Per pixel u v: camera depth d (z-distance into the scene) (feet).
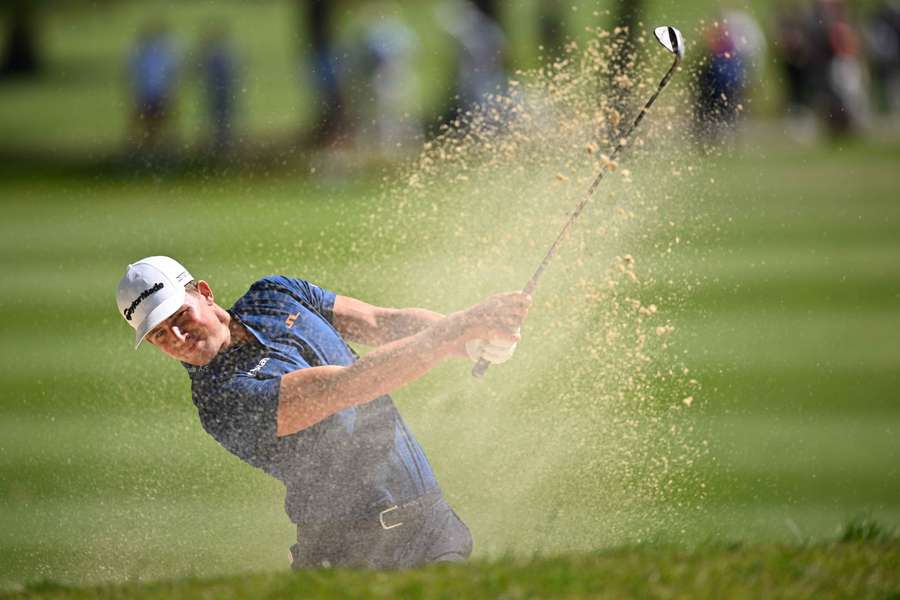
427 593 50.26
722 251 166.50
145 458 96.43
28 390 115.34
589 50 95.50
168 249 172.04
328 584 52.31
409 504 60.44
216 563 74.69
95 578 73.92
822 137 270.46
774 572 53.67
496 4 260.42
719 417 106.32
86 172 259.80
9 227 199.21
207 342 59.67
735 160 223.71
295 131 285.43
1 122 336.49
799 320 135.33
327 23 276.41
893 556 57.47
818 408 109.09
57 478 92.43
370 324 65.77
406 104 269.64
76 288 155.53
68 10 582.35
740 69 230.27
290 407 57.41
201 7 590.55
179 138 286.46
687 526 81.25
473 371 60.03
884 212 192.75
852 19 323.57
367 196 213.46
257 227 187.11
